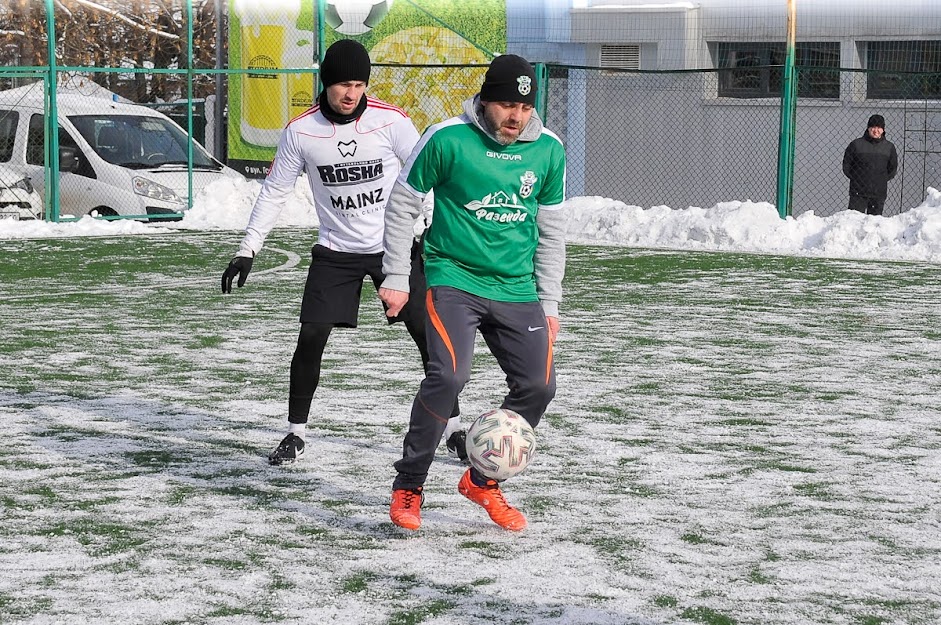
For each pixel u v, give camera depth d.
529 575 8.98
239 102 45.41
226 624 7.96
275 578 8.89
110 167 39.44
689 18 47.53
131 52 59.00
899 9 44.19
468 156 9.78
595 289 26.73
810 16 45.84
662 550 9.59
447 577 8.91
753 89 47.47
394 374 17.08
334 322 12.16
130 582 8.78
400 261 10.13
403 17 44.22
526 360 10.07
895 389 16.34
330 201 12.16
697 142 47.97
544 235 10.26
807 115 46.03
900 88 44.84
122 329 20.86
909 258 33.25
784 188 37.81
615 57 49.12
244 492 11.24
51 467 12.05
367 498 11.08
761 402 15.43
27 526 10.15
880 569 9.19
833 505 10.95
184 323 21.56
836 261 32.53
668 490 11.41
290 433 12.37
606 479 11.79
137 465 12.16
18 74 37.16
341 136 11.99
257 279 27.73
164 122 41.88
